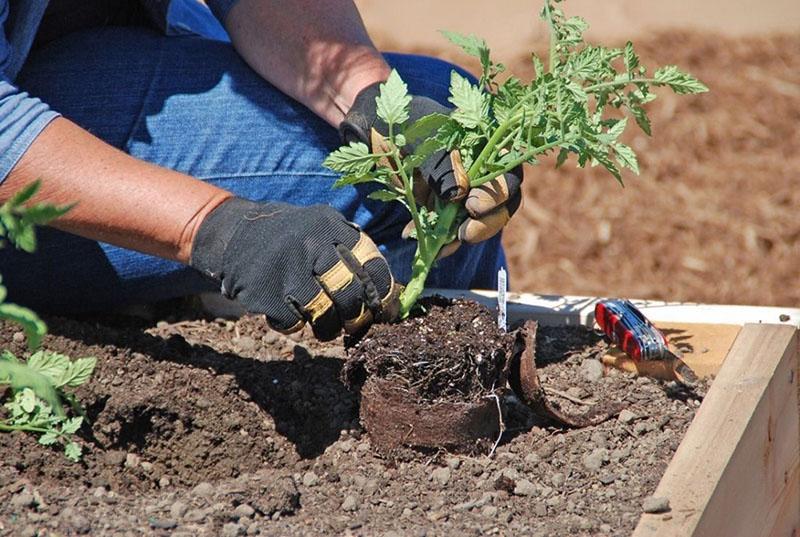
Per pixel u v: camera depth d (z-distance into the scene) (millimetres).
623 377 4969
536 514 3996
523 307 5438
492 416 4344
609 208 9750
